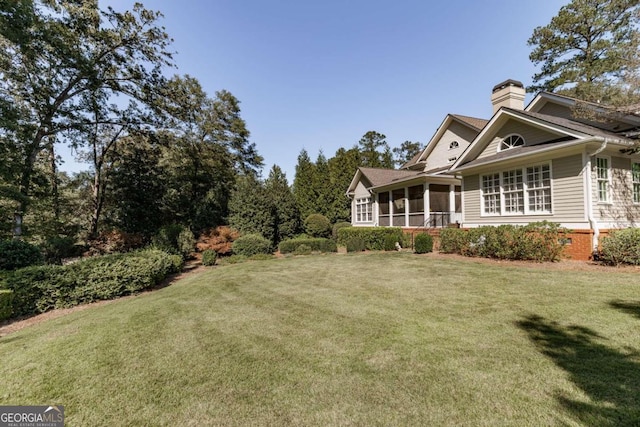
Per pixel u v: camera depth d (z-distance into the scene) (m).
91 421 2.56
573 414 2.30
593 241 8.16
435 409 2.44
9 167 12.05
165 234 13.95
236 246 14.57
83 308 6.75
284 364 3.32
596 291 5.34
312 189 22.31
